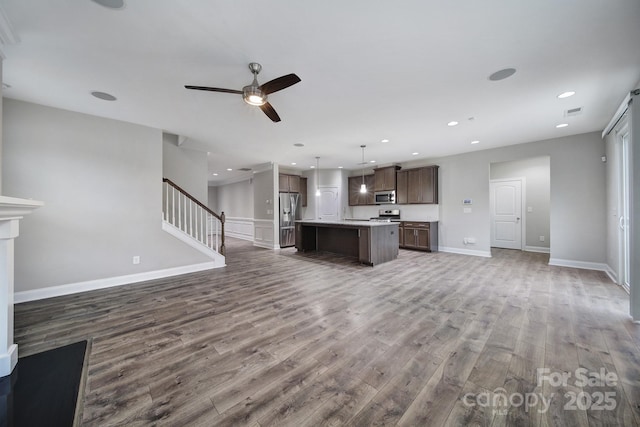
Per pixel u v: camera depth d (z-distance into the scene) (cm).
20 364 179
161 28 184
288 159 671
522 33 191
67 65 230
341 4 163
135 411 137
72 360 184
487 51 214
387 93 288
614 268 382
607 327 227
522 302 291
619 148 348
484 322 241
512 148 525
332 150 566
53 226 323
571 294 315
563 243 467
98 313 267
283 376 166
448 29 187
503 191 695
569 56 220
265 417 133
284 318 253
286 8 166
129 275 379
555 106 326
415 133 440
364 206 835
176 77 252
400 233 685
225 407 140
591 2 162
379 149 559
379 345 202
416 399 145
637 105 229
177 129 411
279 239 724
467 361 180
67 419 132
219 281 385
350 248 586
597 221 434
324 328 231
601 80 261
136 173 385
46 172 318
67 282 331
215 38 196
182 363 180
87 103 311
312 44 204
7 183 296
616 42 201
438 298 306
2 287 169
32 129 310
